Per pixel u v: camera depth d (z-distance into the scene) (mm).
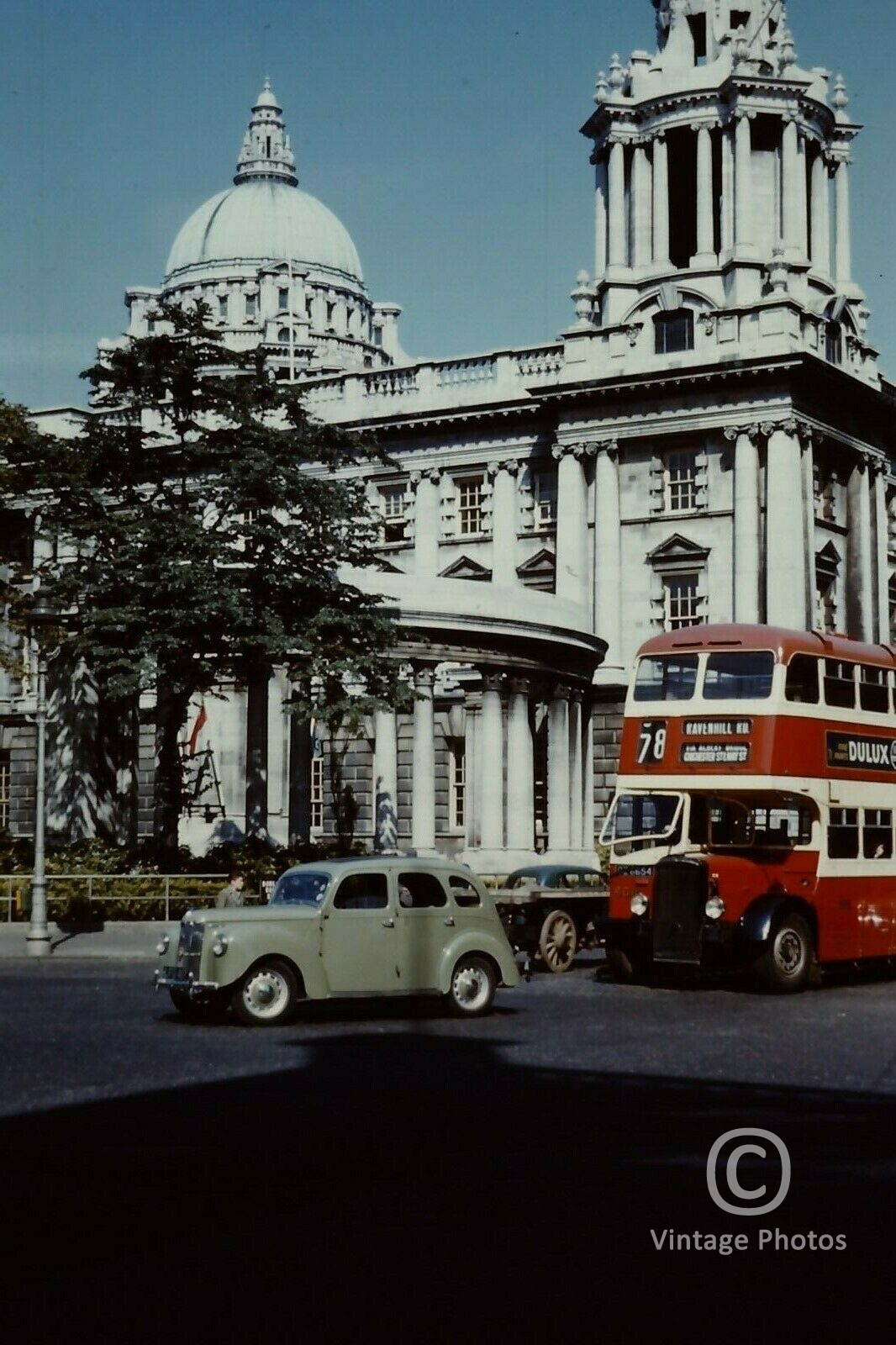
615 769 71750
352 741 71938
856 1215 11820
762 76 75938
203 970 23812
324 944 24453
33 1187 12680
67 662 54344
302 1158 13805
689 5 81062
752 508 70750
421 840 53438
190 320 48250
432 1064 19859
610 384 73375
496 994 29609
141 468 48125
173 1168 13406
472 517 80750
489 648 54312
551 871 35719
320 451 49656
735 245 74000
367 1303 9477
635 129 79062
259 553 48500
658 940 30797
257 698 49781
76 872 45000
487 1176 13109
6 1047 21281
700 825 31734
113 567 45250
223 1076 18688
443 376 81312
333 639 46562
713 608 71750
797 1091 17734
